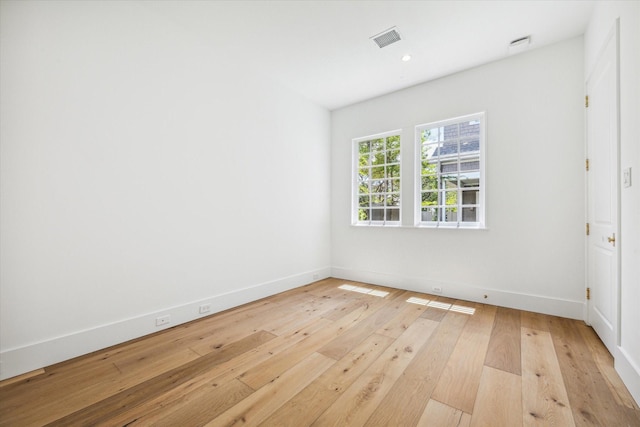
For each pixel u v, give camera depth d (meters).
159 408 1.50
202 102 2.87
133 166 2.36
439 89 3.54
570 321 2.65
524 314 2.85
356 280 4.32
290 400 1.56
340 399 1.56
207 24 2.61
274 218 3.66
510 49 2.92
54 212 1.97
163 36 2.55
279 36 2.76
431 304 3.20
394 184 4.08
